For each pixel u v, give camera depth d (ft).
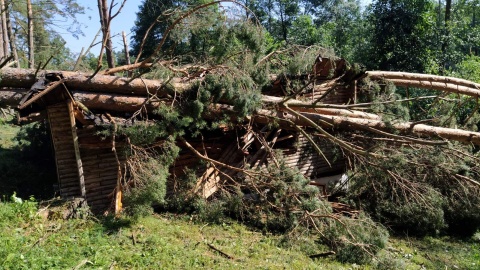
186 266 20.45
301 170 40.81
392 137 32.12
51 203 25.61
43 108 27.58
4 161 39.75
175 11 30.17
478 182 34.24
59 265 17.42
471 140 34.76
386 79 38.63
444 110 41.93
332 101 41.70
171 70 30.86
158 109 27.22
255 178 29.91
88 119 26.37
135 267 19.30
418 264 26.78
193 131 32.60
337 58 35.24
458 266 27.04
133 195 25.18
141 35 56.95
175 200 29.76
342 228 26.30
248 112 30.14
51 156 41.11
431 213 30.99
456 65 62.95
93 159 28.48
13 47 68.33
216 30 29.68
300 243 26.37
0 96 26.81
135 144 26.78
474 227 33.45
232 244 25.14
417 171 33.35
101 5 44.83
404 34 60.59
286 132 38.96
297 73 33.37
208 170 31.42
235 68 28.99
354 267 24.27
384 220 32.99
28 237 20.53
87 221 24.66
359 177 32.81
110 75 30.09
